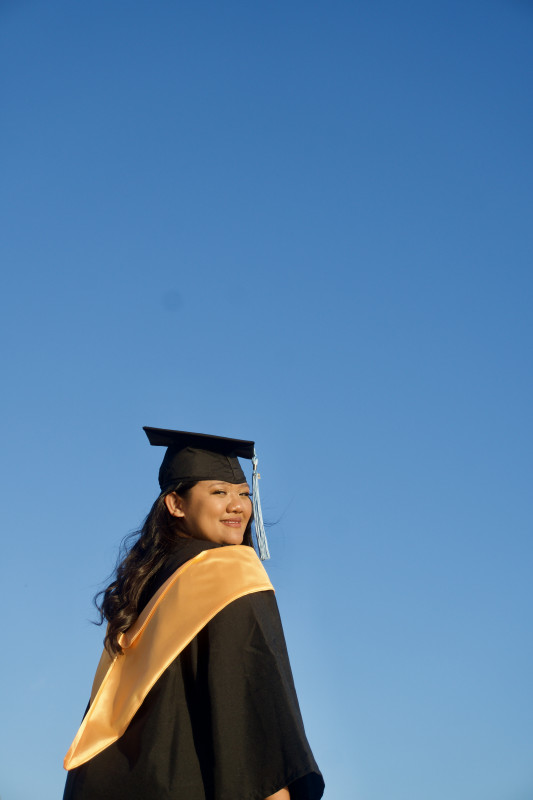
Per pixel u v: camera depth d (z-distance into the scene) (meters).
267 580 2.68
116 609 2.72
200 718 2.50
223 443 2.95
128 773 2.45
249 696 2.51
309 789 2.51
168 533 2.86
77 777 2.50
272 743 2.47
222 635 2.55
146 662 2.54
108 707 2.56
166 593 2.64
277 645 2.58
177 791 2.42
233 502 2.89
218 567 2.66
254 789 2.44
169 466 2.96
